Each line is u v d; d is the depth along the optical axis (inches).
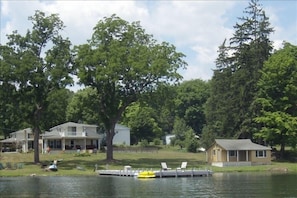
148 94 3577.8
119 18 3531.0
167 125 6914.4
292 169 3198.8
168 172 2755.9
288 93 3631.9
